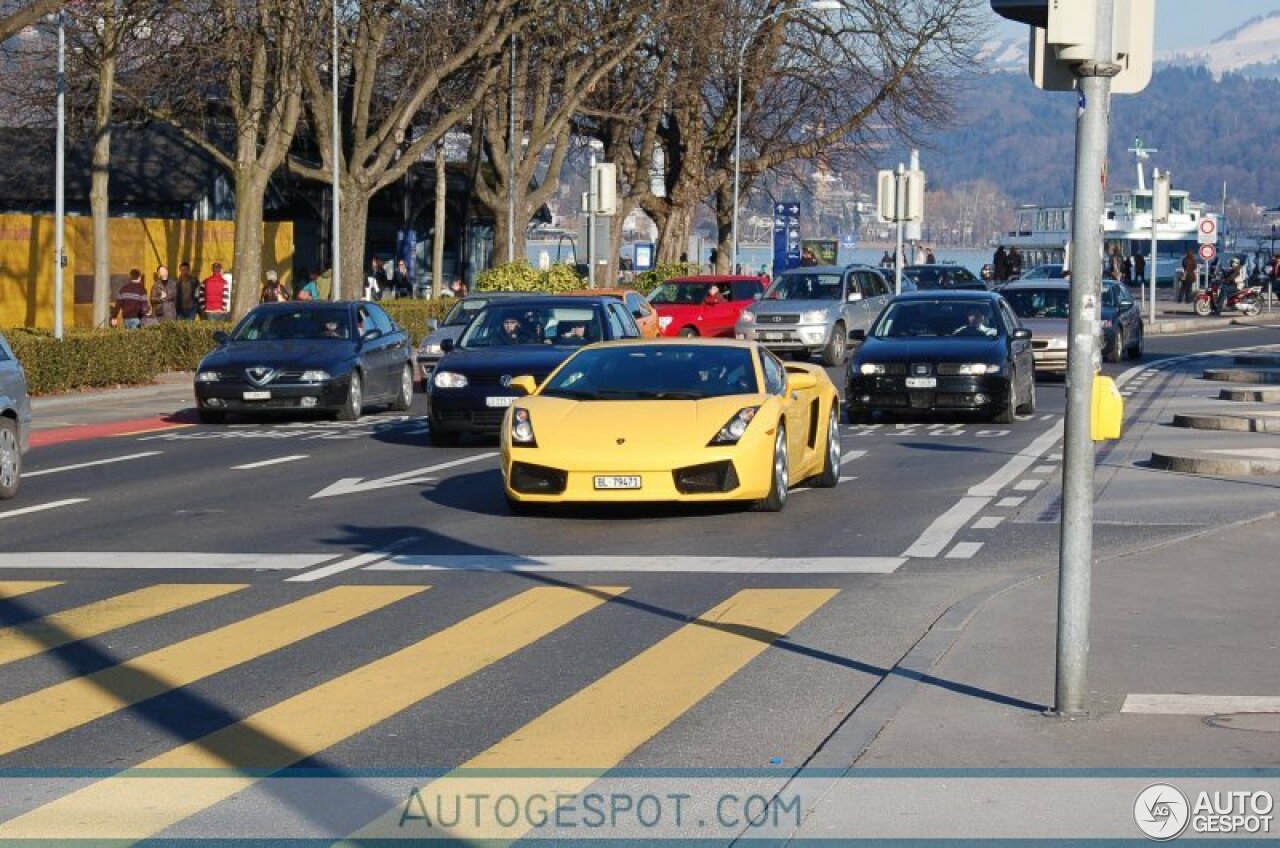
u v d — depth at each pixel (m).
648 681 11.15
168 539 17.34
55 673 11.49
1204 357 51.31
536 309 28.70
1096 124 9.28
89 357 38.69
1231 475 21.75
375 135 54.03
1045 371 41.91
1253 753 9.16
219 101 64.25
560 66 66.75
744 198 84.94
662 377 19.41
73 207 66.00
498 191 62.66
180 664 11.73
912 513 18.84
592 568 15.45
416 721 10.23
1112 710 10.02
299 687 11.08
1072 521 9.78
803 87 79.06
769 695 10.77
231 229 62.56
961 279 66.94
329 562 15.87
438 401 26.56
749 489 18.20
